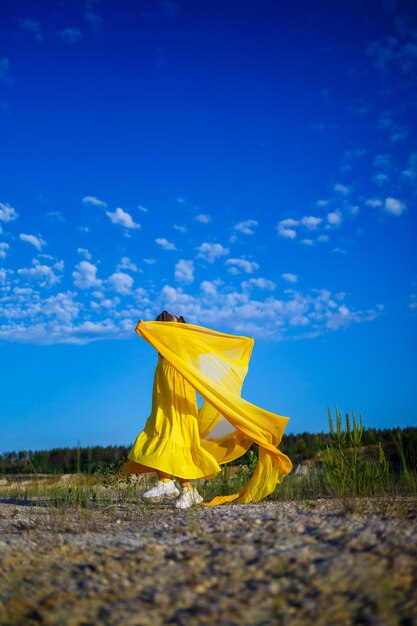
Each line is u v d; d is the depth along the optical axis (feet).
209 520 15.98
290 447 53.36
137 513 19.88
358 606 8.51
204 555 11.44
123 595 9.51
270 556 10.93
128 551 12.28
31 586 10.45
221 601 8.94
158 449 21.40
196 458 21.61
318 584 9.34
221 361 23.09
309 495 26.09
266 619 8.25
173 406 21.91
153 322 23.00
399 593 8.90
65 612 8.98
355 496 23.57
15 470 52.11
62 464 50.44
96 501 24.41
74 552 12.69
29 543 14.29
